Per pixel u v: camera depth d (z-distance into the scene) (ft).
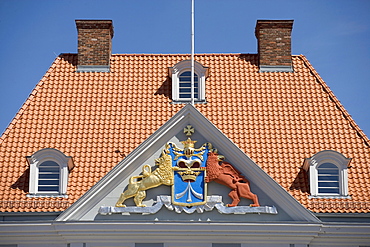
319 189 194.39
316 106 209.26
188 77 211.61
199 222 186.39
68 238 187.21
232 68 217.77
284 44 220.43
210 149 189.88
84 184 193.36
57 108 207.51
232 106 208.13
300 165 197.57
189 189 187.83
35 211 188.96
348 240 190.19
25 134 201.57
